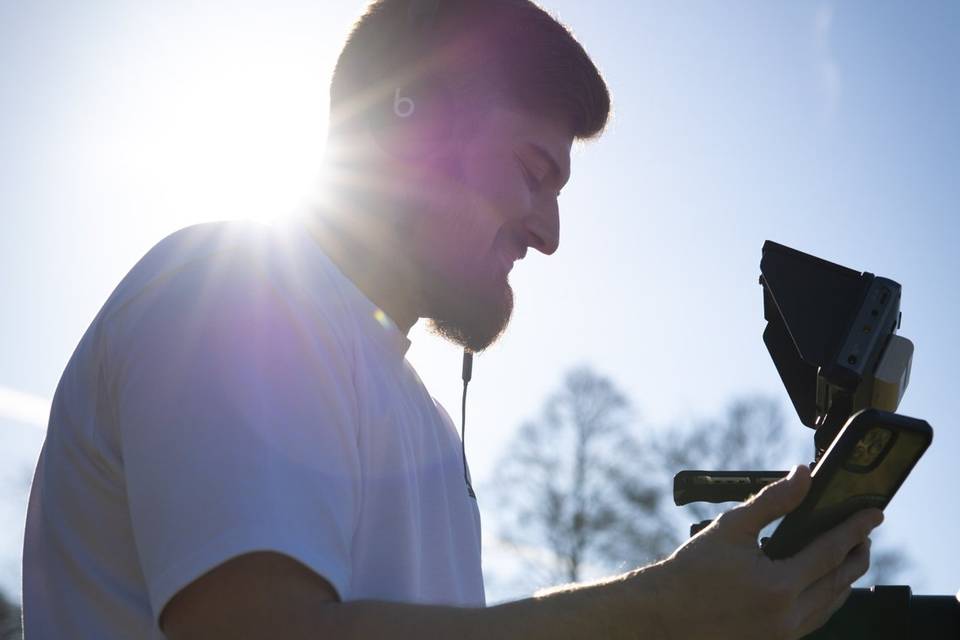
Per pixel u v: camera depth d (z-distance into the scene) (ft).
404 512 4.47
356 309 4.74
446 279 5.31
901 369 5.85
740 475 5.75
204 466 3.76
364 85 5.51
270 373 4.01
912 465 4.03
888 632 5.21
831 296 6.03
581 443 48.39
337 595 3.78
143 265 4.56
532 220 5.57
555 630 3.72
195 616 3.64
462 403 5.83
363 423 4.39
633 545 47.21
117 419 4.21
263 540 3.63
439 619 3.69
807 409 6.36
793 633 3.90
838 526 4.06
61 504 4.36
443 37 5.49
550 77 5.53
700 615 3.77
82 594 4.24
